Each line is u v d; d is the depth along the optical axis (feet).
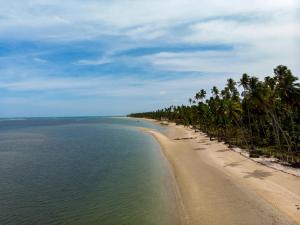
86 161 181.68
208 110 375.66
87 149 242.17
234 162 162.61
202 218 82.07
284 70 171.22
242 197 97.66
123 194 107.24
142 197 103.09
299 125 231.91
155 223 80.02
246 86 212.23
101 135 386.73
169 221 81.15
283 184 114.01
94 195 107.04
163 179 128.47
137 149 234.58
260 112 221.25
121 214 87.35
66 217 86.17
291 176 127.34
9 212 91.15
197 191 107.24
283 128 232.73
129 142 289.94
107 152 220.64
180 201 97.40
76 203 98.48
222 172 135.85
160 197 102.58
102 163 172.65
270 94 183.73
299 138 218.59
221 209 87.97
